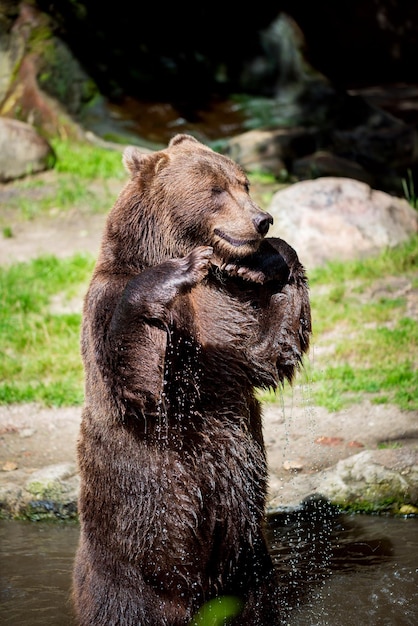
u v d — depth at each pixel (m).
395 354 15.03
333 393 13.99
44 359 15.73
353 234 18.91
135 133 27.81
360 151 27.52
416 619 8.95
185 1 30.45
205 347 8.11
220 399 8.09
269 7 30.58
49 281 18.78
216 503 8.11
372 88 39.41
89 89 28.22
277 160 26.52
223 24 30.58
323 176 25.47
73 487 11.79
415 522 11.12
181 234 8.53
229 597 8.44
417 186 25.64
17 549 10.89
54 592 9.81
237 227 8.24
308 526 11.09
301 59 29.56
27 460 12.80
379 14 41.06
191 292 8.22
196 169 8.52
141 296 7.56
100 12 29.42
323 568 10.02
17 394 14.65
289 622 8.91
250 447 8.29
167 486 8.01
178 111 28.83
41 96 27.45
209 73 30.14
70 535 11.27
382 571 9.88
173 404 7.95
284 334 8.21
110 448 8.08
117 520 8.16
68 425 13.82
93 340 7.79
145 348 7.55
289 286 8.25
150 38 30.06
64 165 25.52
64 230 21.83
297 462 12.23
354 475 11.60
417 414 13.20
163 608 8.20
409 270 18.25
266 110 29.03
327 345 15.59
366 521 11.18
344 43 41.50
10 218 22.64
